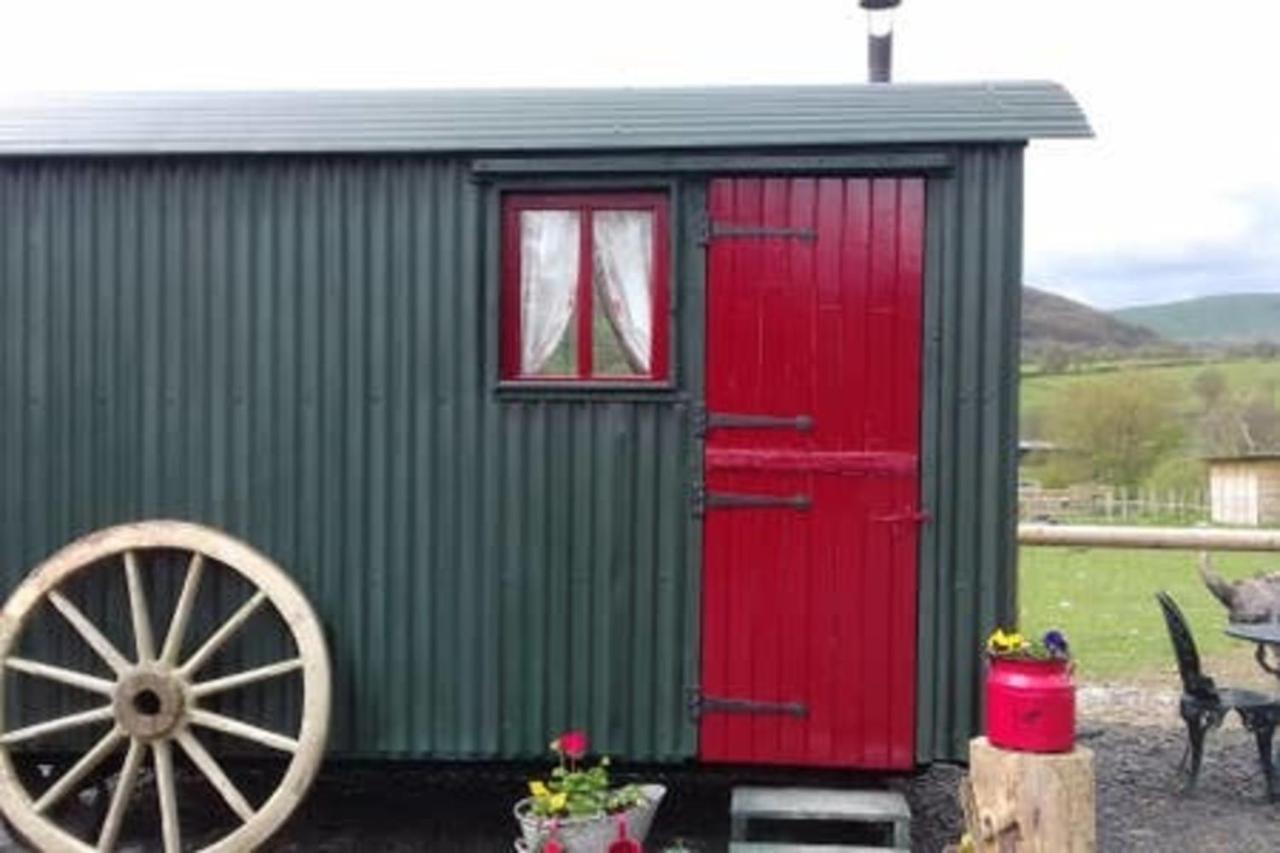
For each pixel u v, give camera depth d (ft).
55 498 19.52
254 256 19.24
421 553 19.12
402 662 19.15
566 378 18.98
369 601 19.19
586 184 18.74
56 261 19.45
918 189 18.42
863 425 18.52
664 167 18.52
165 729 18.40
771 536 18.67
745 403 18.67
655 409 18.81
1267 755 22.75
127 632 19.42
